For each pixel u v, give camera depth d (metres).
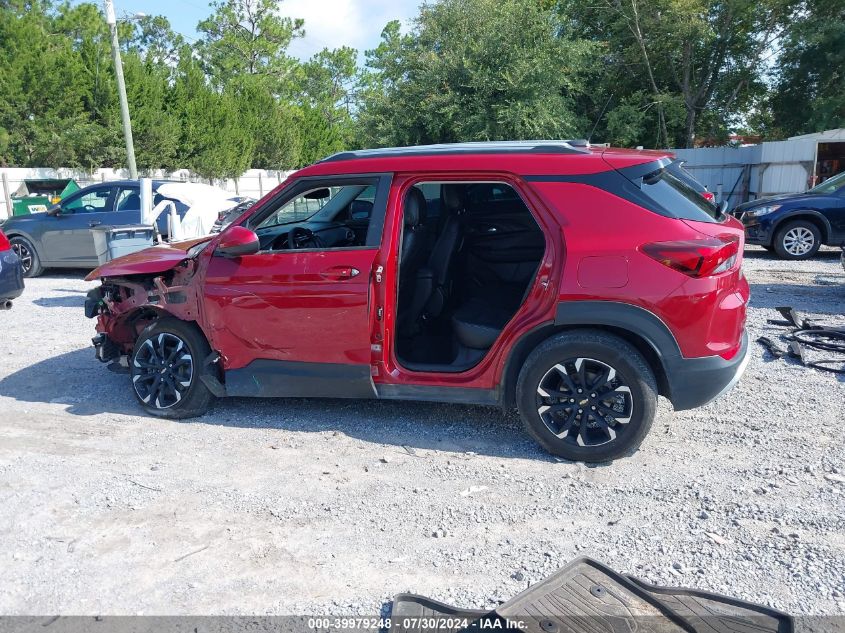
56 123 23.16
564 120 22.11
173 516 3.62
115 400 5.46
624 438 4.08
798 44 23.28
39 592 2.99
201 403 4.98
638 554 3.21
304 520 3.58
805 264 12.04
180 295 4.88
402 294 4.87
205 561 3.21
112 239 8.56
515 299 5.19
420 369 4.50
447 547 3.31
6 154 23.33
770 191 18.48
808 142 16.78
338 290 4.45
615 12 24.55
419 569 3.14
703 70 25.69
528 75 21.09
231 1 45.88
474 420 4.93
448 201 5.16
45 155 23.52
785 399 5.13
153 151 25.61
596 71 24.45
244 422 4.96
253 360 4.75
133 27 35.44
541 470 4.11
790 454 4.21
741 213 13.33
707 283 3.90
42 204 19.84
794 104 25.31
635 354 4.01
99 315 5.46
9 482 4.01
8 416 5.11
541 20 21.53
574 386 4.13
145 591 2.99
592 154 4.20
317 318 4.51
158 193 11.42
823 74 23.81
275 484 3.98
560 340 4.11
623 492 3.81
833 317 7.71
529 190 4.19
